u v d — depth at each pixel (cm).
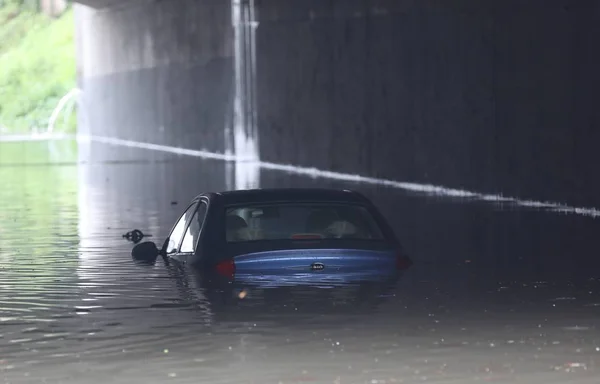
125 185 6869
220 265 2516
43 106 19462
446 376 1670
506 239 3638
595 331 2009
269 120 8500
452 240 3625
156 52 12225
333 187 6206
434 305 2281
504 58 5247
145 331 2044
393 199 5359
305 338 1958
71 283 2680
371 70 6662
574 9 4678
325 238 2573
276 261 2528
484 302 2323
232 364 1761
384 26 6475
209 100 10544
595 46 4541
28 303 2386
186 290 2473
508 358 1789
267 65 8488
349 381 1644
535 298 2381
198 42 10812
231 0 9694
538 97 4972
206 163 9175
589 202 4622
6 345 1933
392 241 2598
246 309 2231
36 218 4738
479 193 5506
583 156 4644
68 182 7231
